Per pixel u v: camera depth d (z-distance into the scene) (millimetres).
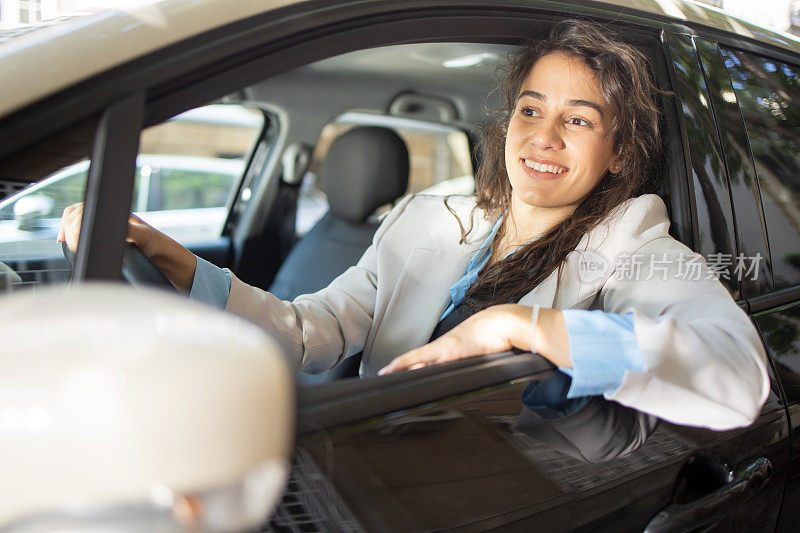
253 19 906
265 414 440
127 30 840
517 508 913
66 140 787
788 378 1348
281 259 3113
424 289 1549
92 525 420
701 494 1152
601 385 993
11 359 418
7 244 949
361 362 1636
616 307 1199
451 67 2518
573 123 1354
